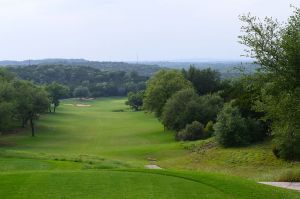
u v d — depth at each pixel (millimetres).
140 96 139875
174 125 76812
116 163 36438
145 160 50500
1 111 71875
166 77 90125
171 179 17422
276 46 19578
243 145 46344
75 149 66062
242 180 18047
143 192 15258
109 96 192875
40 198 14352
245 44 20125
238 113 47969
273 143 42438
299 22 19391
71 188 15672
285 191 16750
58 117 116875
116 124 103438
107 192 15188
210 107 74938
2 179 17031
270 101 21484
